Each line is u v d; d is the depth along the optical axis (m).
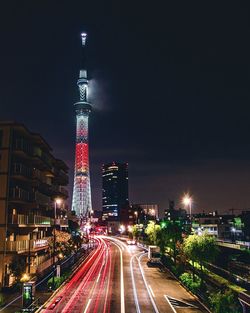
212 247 47.34
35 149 59.00
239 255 64.56
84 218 195.88
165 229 72.19
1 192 49.31
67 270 60.28
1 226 48.06
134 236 139.25
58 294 43.97
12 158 51.88
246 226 121.00
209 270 58.47
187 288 46.59
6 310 35.56
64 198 87.12
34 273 52.09
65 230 92.50
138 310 36.41
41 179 62.62
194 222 126.12
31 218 54.00
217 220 135.88
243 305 28.92
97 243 132.88
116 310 36.34
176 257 70.06
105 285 49.91
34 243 54.50
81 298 41.78
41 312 35.41
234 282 49.28
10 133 51.28
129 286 49.25
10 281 47.81
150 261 70.44
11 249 47.59
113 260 78.88
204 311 36.12
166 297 42.62
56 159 77.56
